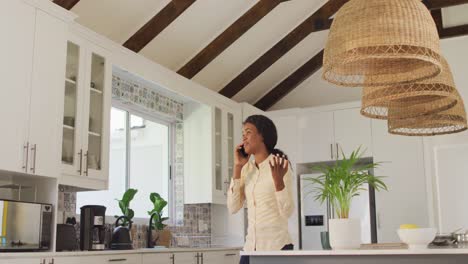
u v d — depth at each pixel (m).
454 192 5.58
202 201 5.49
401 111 3.26
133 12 4.59
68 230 3.62
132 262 3.84
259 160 2.72
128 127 5.11
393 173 5.88
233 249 5.36
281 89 6.78
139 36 4.74
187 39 5.22
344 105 6.27
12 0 3.25
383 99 2.97
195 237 5.71
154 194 4.95
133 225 4.83
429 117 3.40
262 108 6.87
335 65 2.51
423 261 2.03
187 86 5.26
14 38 3.23
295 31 5.93
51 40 3.50
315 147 6.31
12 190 3.56
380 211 5.85
